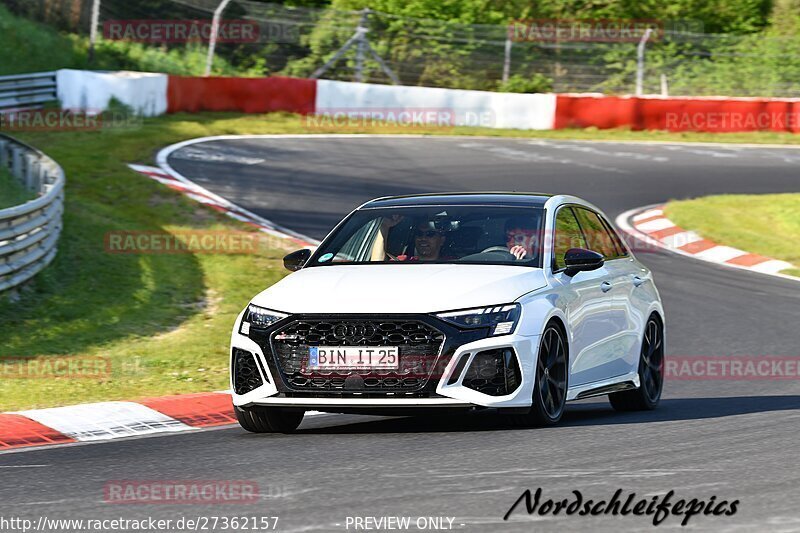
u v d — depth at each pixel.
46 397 29.98
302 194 66.00
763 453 20.19
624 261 29.09
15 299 40.12
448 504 16.30
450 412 22.33
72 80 85.44
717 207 68.81
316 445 21.89
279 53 110.62
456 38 114.56
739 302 47.38
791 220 66.25
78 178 63.53
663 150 92.38
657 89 114.38
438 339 22.16
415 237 25.69
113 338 37.72
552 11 128.12
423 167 76.38
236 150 78.38
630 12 130.62
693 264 55.91
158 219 56.22
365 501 16.64
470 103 99.75
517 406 22.58
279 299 23.47
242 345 23.31
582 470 18.61
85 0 105.19
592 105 101.75
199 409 27.88
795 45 117.88
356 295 22.88
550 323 23.77
